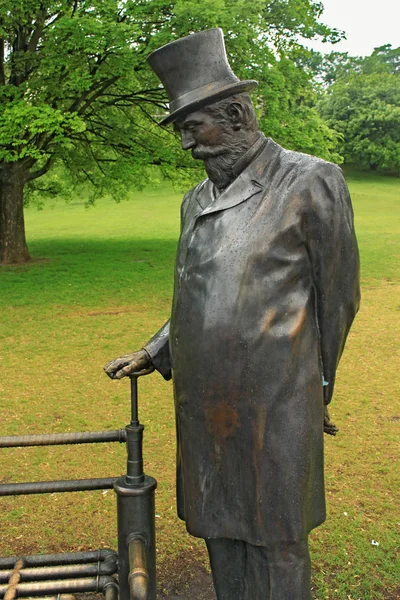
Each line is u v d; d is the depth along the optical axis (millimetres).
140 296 11969
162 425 5902
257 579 2123
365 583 3434
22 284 13188
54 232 23625
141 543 2359
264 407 1985
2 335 9375
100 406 6449
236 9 13133
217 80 2012
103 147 17438
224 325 1979
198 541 3969
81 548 3891
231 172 2074
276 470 2006
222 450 2041
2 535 4066
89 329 9633
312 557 3713
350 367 7684
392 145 43875
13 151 13562
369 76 49594
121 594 2463
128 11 13438
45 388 7051
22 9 13109
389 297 11680
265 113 14695
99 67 13820
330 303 2057
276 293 1986
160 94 15711
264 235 1982
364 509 4316
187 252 2117
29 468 5074
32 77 14344
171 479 4820
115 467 5082
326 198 1989
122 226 25031
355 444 5422
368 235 20453
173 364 2145
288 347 1985
